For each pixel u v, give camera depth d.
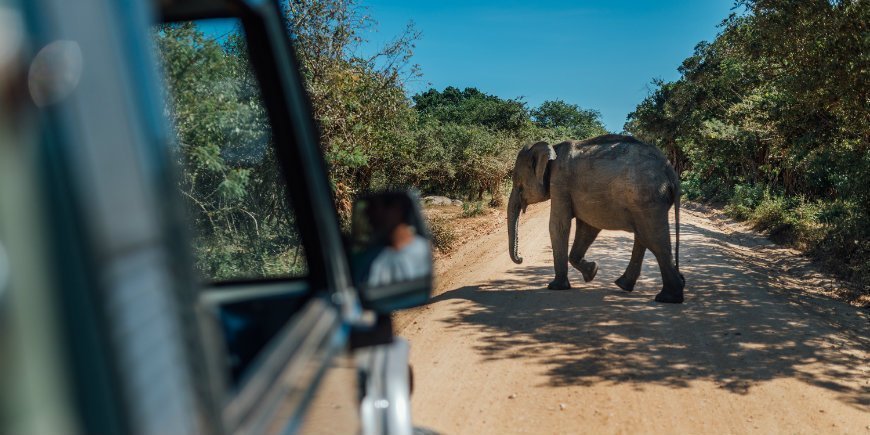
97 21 0.83
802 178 21.25
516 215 11.43
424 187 28.17
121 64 0.87
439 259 14.95
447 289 10.93
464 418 5.52
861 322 8.66
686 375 6.46
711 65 42.16
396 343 2.47
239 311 2.23
